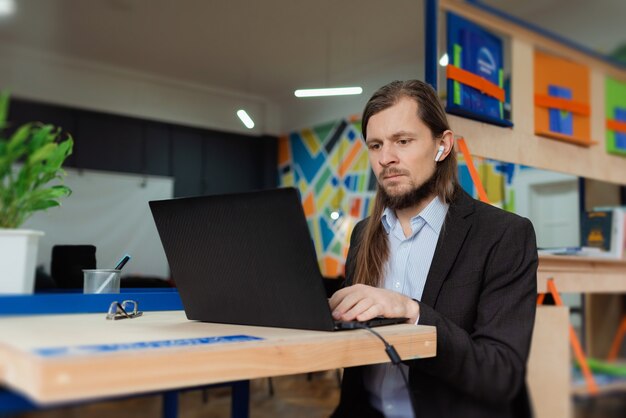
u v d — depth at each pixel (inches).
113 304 38.6
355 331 31.0
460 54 61.7
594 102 80.1
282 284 31.9
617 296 81.7
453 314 42.2
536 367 64.2
